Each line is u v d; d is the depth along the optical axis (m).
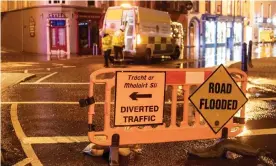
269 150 6.44
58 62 23.14
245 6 51.28
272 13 56.97
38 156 6.07
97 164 5.80
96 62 22.97
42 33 32.25
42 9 31.89
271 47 43.31
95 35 33.06
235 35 49.31
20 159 5.93
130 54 20.66
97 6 33.09
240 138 7.05
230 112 6.48
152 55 21.84
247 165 5.82
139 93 5.94
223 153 6.14
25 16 34.44
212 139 7.00
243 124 6.65
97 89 12.36
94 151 6.10
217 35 45.66
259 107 9.75
